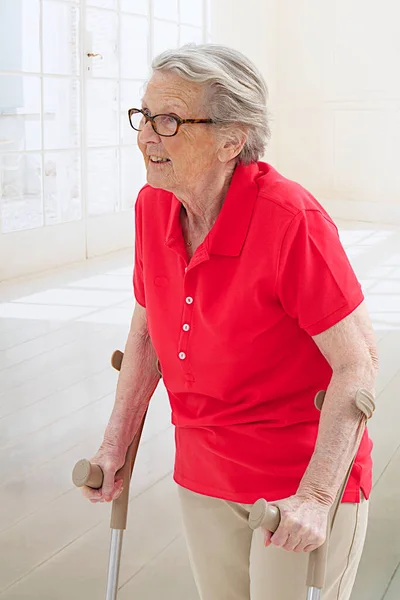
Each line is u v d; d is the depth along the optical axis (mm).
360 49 8438
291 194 1300
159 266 1414
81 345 4453
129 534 2615
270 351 1338
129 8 6699
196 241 1378
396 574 2402
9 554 2490
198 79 1231
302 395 1373
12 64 5793
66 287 5762
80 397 3713
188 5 7379
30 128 6023
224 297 1322
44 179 6203
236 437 1389
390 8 8219
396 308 5293
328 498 1196
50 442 3252
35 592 2297
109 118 6707
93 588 2324
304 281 1265
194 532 1489
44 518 2705
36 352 4328
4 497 2836
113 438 1502
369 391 1247
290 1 8695
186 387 1426
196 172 1289
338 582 1401
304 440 1371
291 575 1340
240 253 1298
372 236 7832
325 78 8664
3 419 3459
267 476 1374
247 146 1311
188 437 1459
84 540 2578
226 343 1339
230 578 1494
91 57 6406
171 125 1249
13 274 6023
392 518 2730
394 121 8391
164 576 2389
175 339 1404
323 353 1292
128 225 7090
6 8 5684
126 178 6984
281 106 8945
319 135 8812
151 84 1262
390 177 8523
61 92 6223
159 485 2949
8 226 5977
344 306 1265
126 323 4879
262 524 1108
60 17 6113
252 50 8453
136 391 1552
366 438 1417
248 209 1297
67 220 6492
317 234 1281
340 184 8797
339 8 8477
